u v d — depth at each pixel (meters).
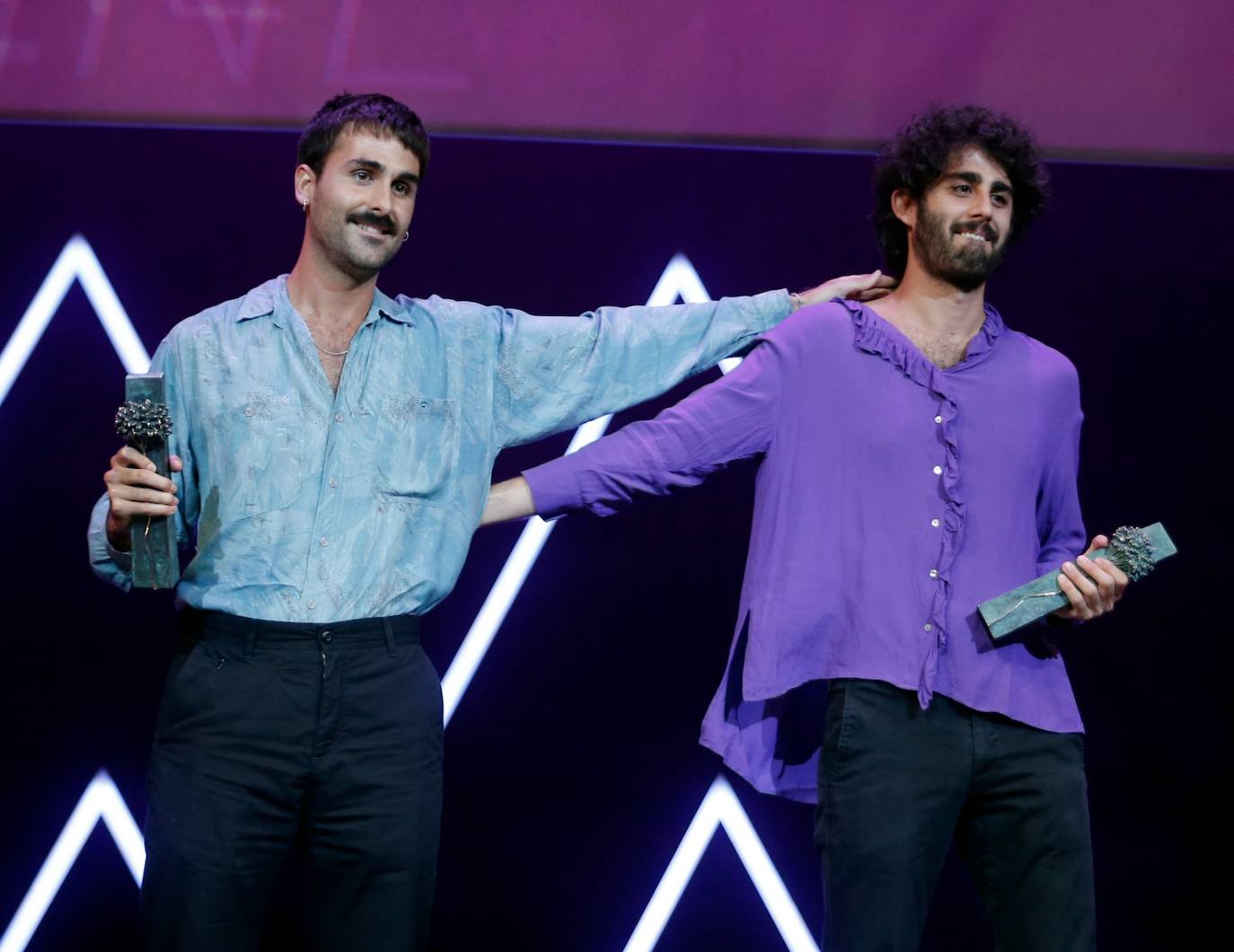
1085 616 3.29
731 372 3.57
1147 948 4.74
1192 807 4.75
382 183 3.37
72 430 4.69
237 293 4.68
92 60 4.59
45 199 4.66
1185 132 4.62
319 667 3.17
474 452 3.47
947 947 4.76
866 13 4.61
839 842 3.25
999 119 3.57
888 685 3.27
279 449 3.26
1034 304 4.77
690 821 4.76
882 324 3.47
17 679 4.70
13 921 4.66
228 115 4.61
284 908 4.71
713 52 4.63
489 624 4.77
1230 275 4.74
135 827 4.68
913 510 3.33
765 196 4.73
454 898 4.74
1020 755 3.28
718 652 4.80
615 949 4.73
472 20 4.61
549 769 4.77
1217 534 4.74
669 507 4.83
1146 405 4.75
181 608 3.33
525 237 4.73
